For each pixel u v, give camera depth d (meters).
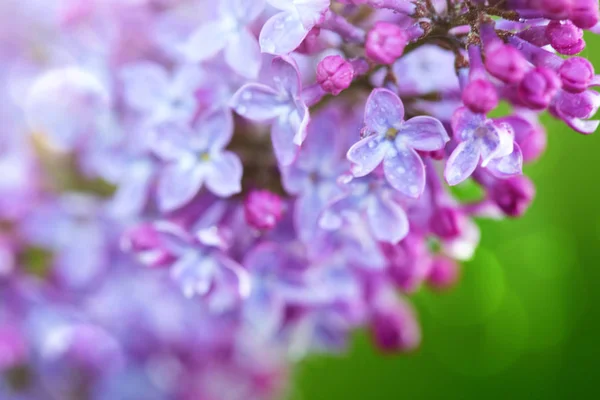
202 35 0.29
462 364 0.39
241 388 0.36
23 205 0.32
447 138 0.26
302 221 0.29
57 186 0.32
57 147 0.32
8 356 0.32
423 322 0.39
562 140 0.38
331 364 0.40
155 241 0.29
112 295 0.33
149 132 0.30
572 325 0.39
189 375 0.34
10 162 0.32
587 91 0.26
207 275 0.29
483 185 0.29
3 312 0.32
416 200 0.29
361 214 0.28
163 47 0.31
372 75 0.28
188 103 0.30
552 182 0.38
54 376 0.33
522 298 0.39
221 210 0.29
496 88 0.27
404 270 0.31
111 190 0.33
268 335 0.33
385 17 0.28
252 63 0.29
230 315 0.32
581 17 0.26
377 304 0.33
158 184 0.31
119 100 0.31
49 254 0.33
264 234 0.30
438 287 0.33
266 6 0.29
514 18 0.26
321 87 0.27
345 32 0.27
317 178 0.29
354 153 0.27
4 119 0.33
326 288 0.30
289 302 0.31
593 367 0.38
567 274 0.39
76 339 0.33
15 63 0.33
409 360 0.39
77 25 0.32
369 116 0.26
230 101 0.27
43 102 0.32
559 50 0.26
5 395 0.33
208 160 0.29
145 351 0.33
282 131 0.27
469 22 0.27
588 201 0.38
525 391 0.39
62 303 0.32
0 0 0.33
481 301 0.39
